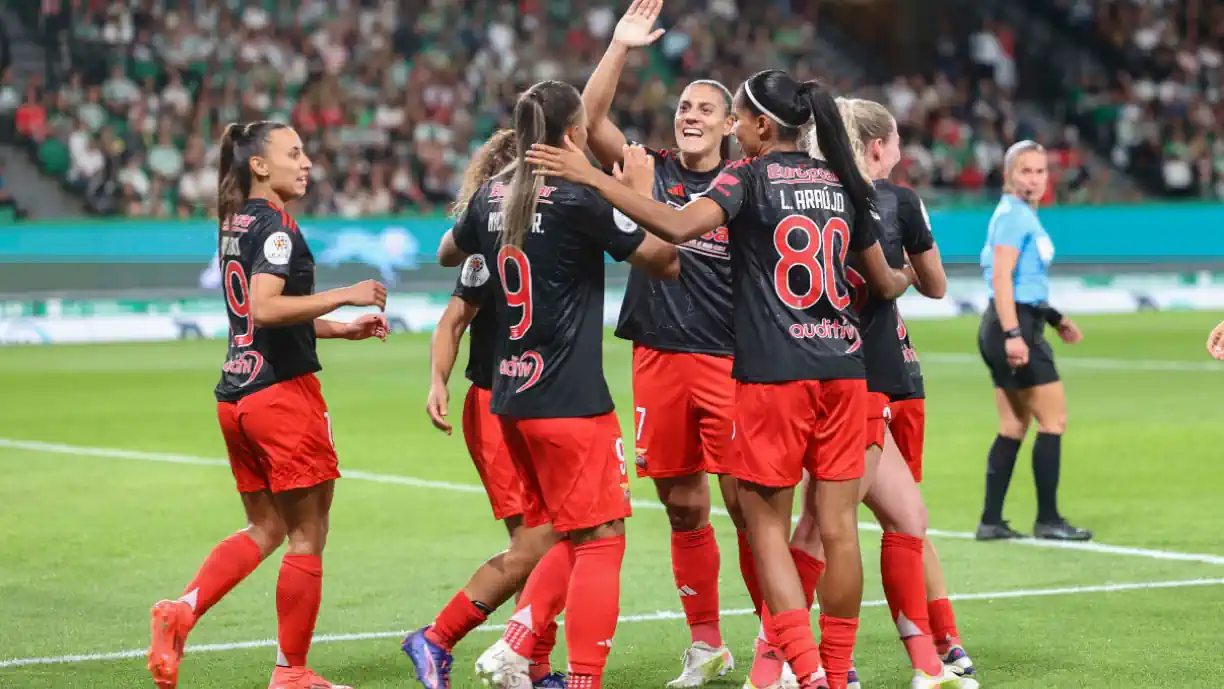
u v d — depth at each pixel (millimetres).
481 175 10219
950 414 26828
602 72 10961
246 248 10117
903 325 10719
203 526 17125
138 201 51594
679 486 11039
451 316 10312
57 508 18359
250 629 12258
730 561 14961
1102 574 14094
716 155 11469
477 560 15148
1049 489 15875
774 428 9250
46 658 11250
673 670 11008
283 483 10141
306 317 9828
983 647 11414
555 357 9336
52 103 53219
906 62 69812
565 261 9281
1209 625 12000
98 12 56781
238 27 58781
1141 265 55125
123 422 27016
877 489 10164
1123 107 66750
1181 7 71625
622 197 8898
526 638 9633
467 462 22047
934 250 10758
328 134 55875
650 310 11188
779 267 9266
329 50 59594
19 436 25234
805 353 9219
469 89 60531
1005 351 15688
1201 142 64812
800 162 9445
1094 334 44312
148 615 12750
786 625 9180
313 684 10211
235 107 55500
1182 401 28312
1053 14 70938
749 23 68562
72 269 45156
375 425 26250
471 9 63562
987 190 56219
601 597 9344
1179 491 18812
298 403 10164
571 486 9359
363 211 53156
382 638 11992
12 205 49031
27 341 44250
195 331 46688
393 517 17656
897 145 10648
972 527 16750
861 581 9477
